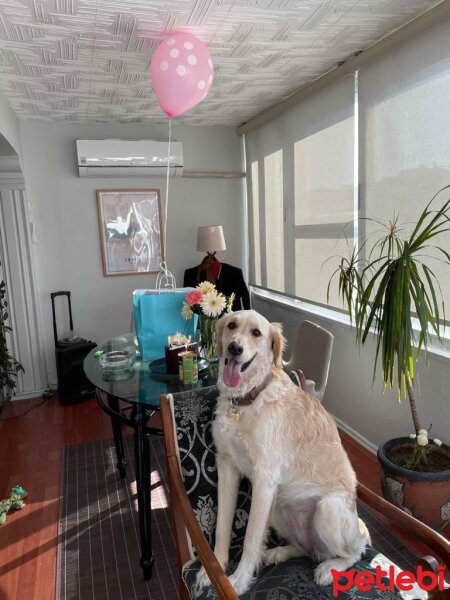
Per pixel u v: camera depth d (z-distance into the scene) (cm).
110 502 237
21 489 244
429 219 219
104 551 200
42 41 224
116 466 274
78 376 379
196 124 427
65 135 396
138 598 174
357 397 288
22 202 379
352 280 239
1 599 175
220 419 136
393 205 244
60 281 411
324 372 226
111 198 412
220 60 264
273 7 198
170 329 225
